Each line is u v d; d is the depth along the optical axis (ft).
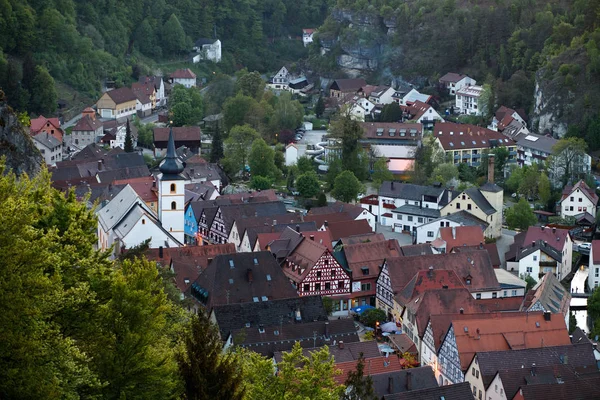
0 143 477.36
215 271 568.00
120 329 237.45
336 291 627.87
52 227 247.70
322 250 623.36
